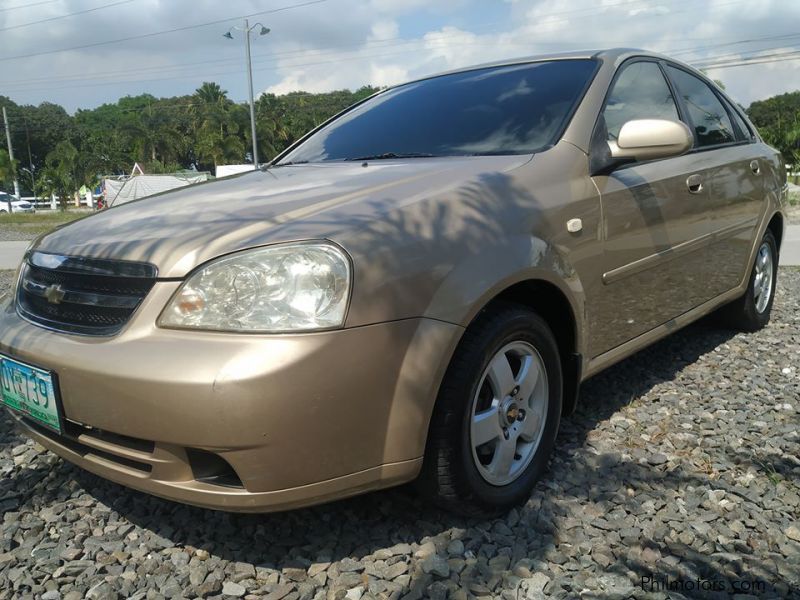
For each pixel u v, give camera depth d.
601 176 2.79
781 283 6.51
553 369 2.52
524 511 2.39
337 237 1.98
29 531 2.37
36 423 2.40
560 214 2.52
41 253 2.42
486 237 2.24
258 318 1.89
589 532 2.26
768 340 4.40
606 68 3.16
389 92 3.74
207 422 1.84
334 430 1.91
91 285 2.16
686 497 2.45
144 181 28.72
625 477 2.61
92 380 1.99
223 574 2.12
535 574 2.04
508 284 2.23
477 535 2.26
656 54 3.65
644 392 3.50
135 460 2.03
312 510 2.44
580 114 2.88
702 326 4.69
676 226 3.23
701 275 3.59
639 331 3.10
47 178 42.41
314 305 1.89
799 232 11.79
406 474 2.06
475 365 2.15
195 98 72.56
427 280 2.05
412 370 2.00
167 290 2.00
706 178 3.51
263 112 58.69
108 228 2.35
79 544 2.30
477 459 2.25
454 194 2.29
